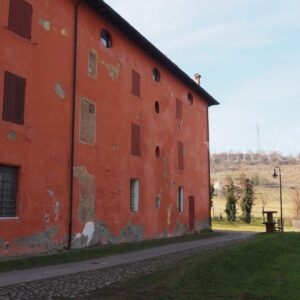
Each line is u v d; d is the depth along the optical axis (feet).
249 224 170.19
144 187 83.05
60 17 61.57
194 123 113.09
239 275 35.22
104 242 68.44
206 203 118.11
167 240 81.25
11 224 49.88
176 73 100.78
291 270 39.88
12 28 52.11
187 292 28.43
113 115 73.51
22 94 53.01
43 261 46.34
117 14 71.61
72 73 63.31
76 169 62.39
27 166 53.06
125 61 78.74
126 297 27.32
